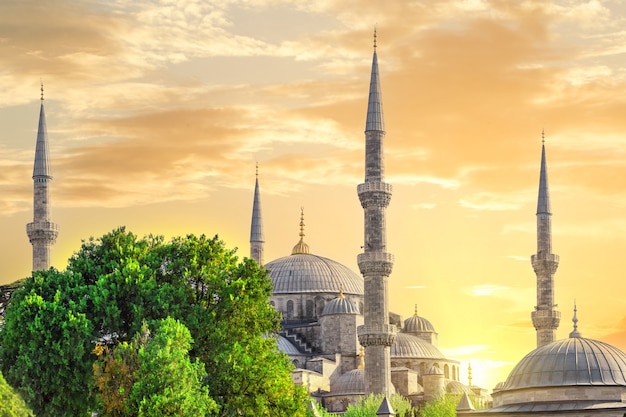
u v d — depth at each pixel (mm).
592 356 127188
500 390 131625
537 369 127812
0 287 106062
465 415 130250
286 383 91312
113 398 82125
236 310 91938
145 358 82000
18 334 87438
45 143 173125
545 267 198625
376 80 179750
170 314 89312
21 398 81062
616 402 123750
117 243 95500
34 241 170625
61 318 87375
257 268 95500
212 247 95188
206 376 88562
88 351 87688
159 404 79375
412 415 169750
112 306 88625
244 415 88938
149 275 91250
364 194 176750
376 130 177625
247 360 88625
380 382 173875
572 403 124562
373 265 174875
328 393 195000
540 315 195875
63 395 86938
